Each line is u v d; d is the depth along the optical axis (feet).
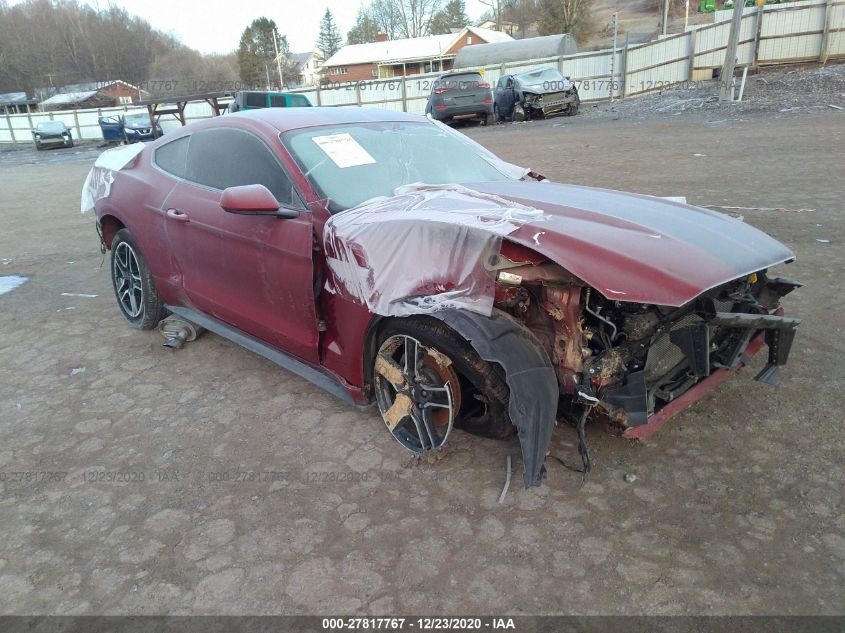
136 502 9.18
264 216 10.77
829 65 63.98
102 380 13.15
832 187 23.85
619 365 8.09
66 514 9.01
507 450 9.76
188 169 13.29
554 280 7.93
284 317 10.96
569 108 67.82
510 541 7.96
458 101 66.54
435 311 8.50
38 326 16.40
